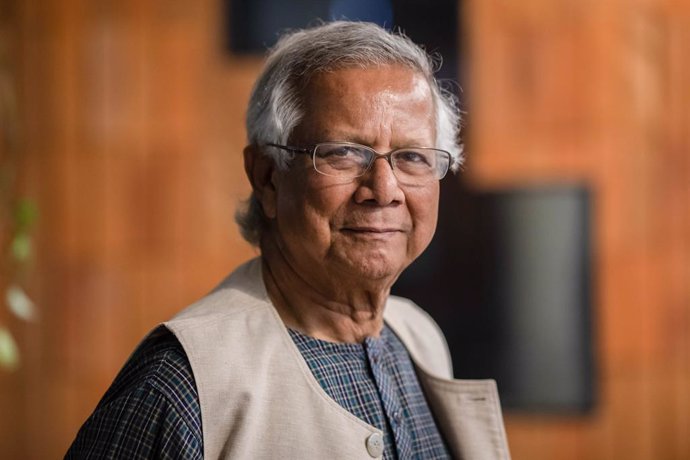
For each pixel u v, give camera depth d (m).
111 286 6.19
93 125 6.11
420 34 6.28
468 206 6.32
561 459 6.36
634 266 6.34
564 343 6.34
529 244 6.30
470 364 6.39
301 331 2.24
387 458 2.20
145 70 6.14
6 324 6.08
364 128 2.08
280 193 2.20
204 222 6.20
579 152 6.26
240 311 2.18
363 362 2.28
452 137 2.39
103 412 1.99
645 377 6.38
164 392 1.93
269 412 2.03
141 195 6.18
